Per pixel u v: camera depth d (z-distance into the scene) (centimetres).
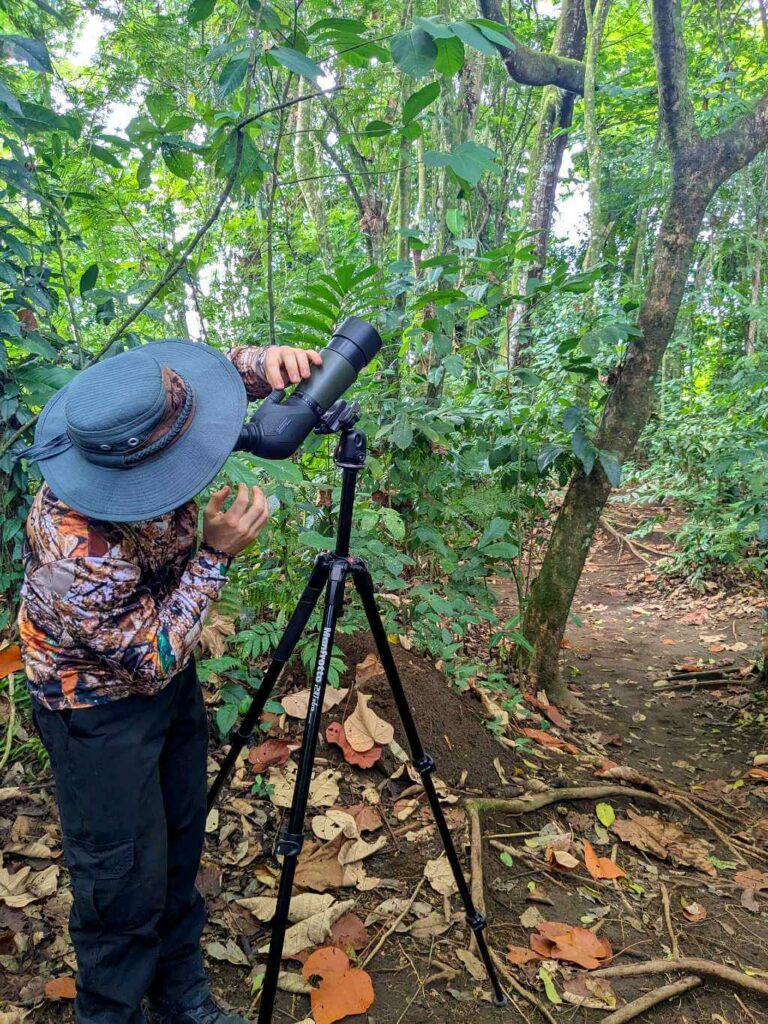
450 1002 177
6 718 246
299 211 463
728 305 757
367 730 255
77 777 128
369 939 193
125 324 229
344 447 149
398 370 361
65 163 263
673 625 522
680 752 339
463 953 191
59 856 205
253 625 279
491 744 286
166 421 119
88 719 127
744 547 573
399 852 225
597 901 219
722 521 589
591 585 631
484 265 292
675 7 304
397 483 322
